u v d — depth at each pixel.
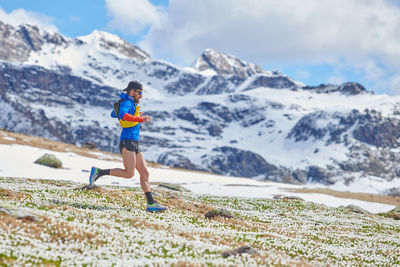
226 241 16.19
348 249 19.64
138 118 17.11
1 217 13.03
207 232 17.70
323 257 16.58
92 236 13.22
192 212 25.27
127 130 17.58
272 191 78.62
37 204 17.88
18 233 12.16
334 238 23.05
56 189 27.31
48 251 11.24
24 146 100.25
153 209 19.50
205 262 11.84
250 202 43.47
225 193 69.56
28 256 10.54
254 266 12.06
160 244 13.70
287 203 45.25
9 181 34.56
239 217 25.20
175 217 20.66
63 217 15.41
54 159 79.44
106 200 23.67
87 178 69.50
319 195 79.81
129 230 15.17
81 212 17.39
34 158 84.06
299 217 34.47
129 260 11.41
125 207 21.83
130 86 17.33
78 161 94.44
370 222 36.19
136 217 18.45
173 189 51.44
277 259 13.70
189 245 14.18
